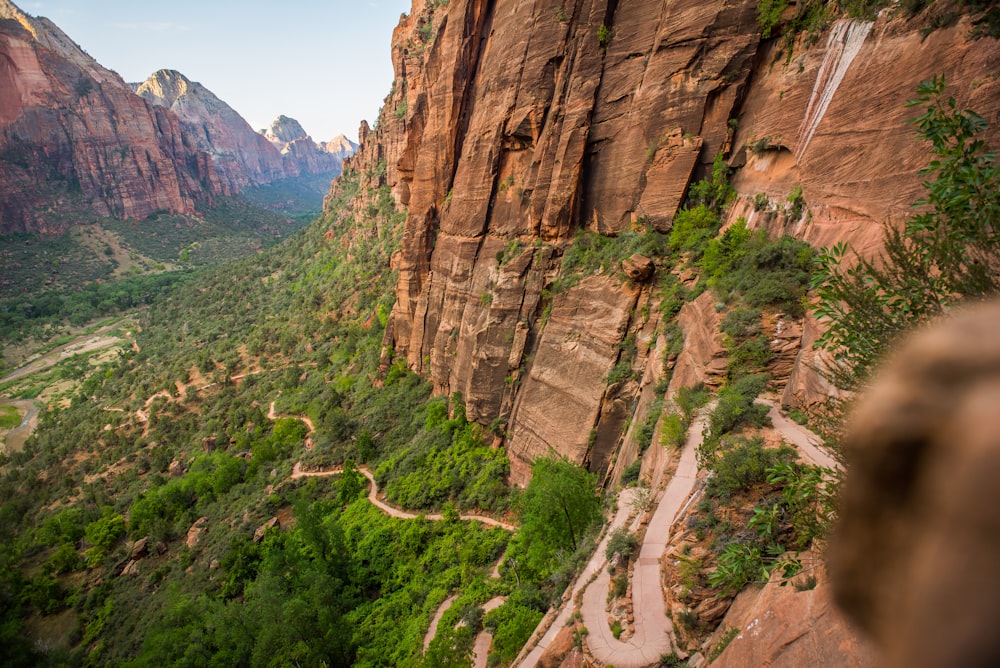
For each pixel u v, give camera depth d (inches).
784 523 588.7
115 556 2527.1
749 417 787.4
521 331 1788.9
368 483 2140.7
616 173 1604.3
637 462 1126.4
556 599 944.3
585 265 1646.2
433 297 2354.8
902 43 903.7
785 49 1285.7
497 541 1573.6
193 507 2635.3
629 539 797.9
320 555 1727.4
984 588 40.5
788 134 1198.9
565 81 1690.5
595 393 1494.8
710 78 1393.9
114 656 1931.6
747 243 1195.9
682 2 1421.0
